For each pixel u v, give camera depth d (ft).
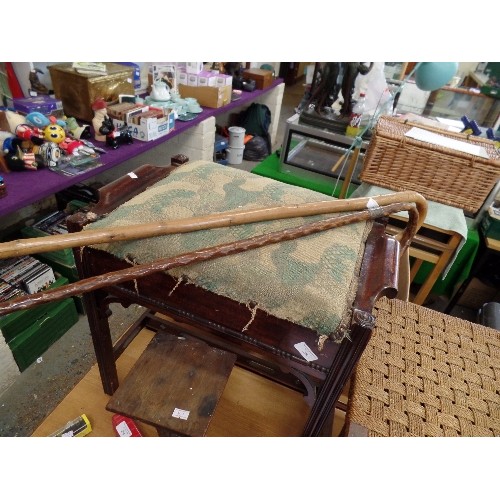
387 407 2.65
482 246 5.62
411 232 2.84
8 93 4.71
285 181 6.61
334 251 2.17
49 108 4.76
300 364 2.16
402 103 8.02
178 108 6.37
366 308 1.89
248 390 3.79
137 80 6.73
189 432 2.37
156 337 2.98
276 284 1.95
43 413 4.21
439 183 4.59
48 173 4.09
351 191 6.18
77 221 2.30
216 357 2.85
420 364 2.99
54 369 4.71
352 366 1.98
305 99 6.78
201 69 7.30
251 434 3.42
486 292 6.12
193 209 2.41
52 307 4.81
